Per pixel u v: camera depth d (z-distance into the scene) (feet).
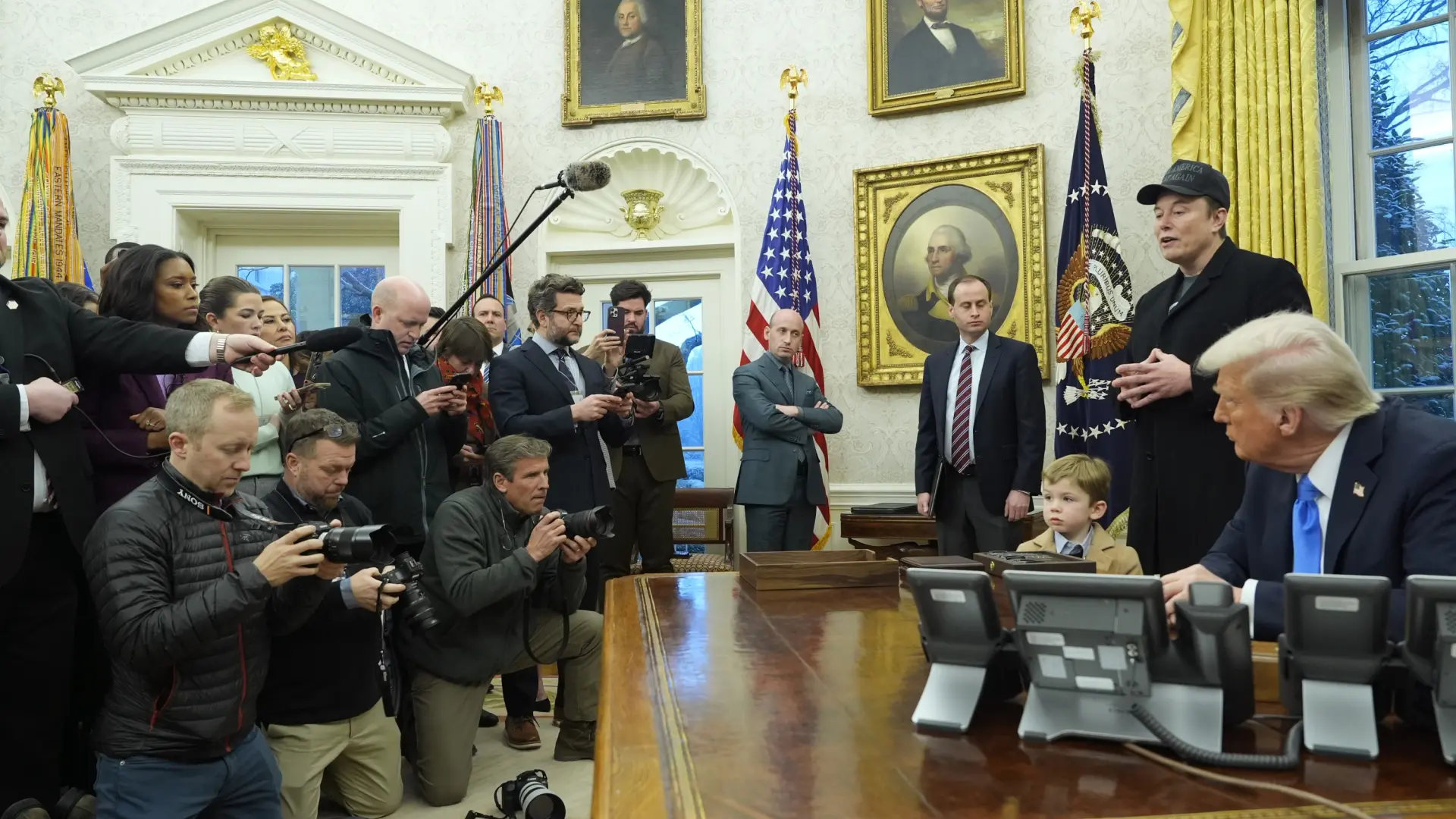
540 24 19.43
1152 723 3.43
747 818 2.87
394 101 18.56
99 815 6.73
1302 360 4.92
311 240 19.85
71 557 7.57
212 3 19.22
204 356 7.98
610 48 19.12
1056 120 17.20
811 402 15.69
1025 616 3.68
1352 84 15.44
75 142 18.56
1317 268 14.30
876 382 18.03
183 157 18.33
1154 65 16.56
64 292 10.25
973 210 17.53
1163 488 9.21
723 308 19.58
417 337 11.29
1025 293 17.07
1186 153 15.47
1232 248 9.52
